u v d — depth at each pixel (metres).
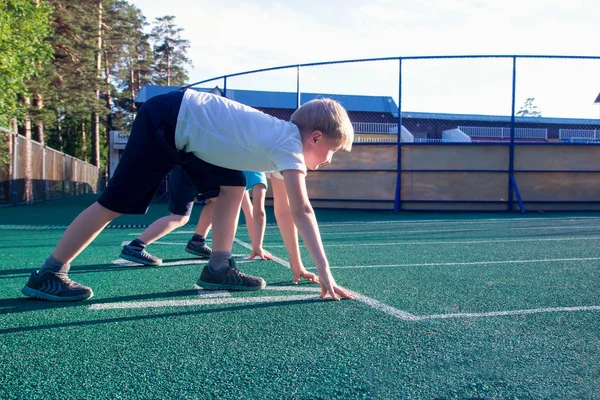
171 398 1.25
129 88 47.16
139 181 2.20
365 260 3.77
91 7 27.98
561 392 1.27
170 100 2.21
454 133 15.38
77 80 26.09
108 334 1.78
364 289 2.61
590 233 6.04
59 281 2.32
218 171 2.48
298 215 1.95
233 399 1.24
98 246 4.68
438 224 7.64
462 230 6.58
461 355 1.55
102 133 48.00
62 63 25.34
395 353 1.57
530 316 2.03
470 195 10.70
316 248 1.94
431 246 4.75
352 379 1.36
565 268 3.35
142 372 1.42
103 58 37.78
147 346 1.65
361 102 13.32
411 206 10.80
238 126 2.09
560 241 5.15
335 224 7.73
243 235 5.97
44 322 1.94
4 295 2.45
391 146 10.83
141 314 2.07
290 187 1.94
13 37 11.36
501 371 1.42
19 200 13.87
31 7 11.81
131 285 2.72
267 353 1.58
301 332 1.80
